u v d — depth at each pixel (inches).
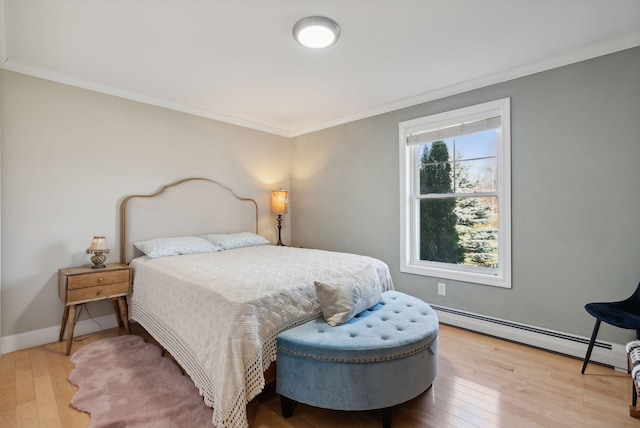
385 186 137.6
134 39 84.0
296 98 127.5
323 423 65.6
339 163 155.3
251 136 162.4
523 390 75.9
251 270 88.2
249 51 90.4
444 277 120.2
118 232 118.2
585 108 91.2
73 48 88.6
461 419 65.8
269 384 76.7
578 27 79.0
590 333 91.0
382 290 103.3
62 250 106.1
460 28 79.4
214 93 122.2
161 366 86.2
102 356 91.8
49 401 71.1
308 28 77.5
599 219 89.7
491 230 113.5
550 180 97.2
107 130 116.0
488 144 113.9
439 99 121.0
